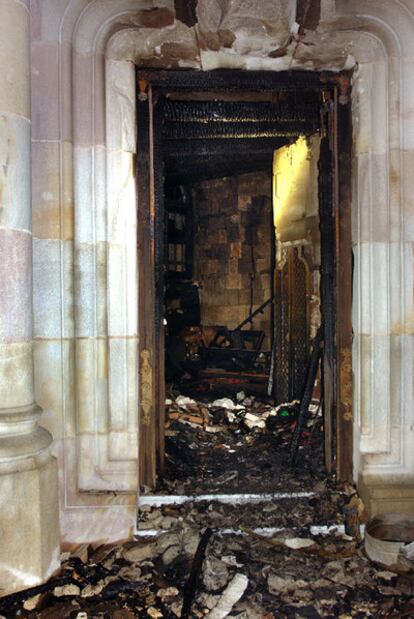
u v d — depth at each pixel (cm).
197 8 296
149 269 336
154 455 341
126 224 310
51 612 238
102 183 303
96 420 306
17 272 258
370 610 238
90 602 246
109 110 307
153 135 339
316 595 249
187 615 236
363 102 317
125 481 306
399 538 285
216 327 871
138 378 327
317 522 309
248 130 430
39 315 295
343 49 314
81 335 304
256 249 855
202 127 427
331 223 349
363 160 320
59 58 296
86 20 298
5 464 254
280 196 630
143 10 297
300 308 584
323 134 356
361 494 321
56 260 297
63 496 298
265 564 272
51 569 269
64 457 298
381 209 317
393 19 306
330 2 300
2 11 250
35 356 295
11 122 252
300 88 337
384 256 317
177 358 807
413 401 318
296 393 584
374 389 320
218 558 274
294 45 310
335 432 354
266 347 830
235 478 362
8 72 251
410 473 316
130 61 309
